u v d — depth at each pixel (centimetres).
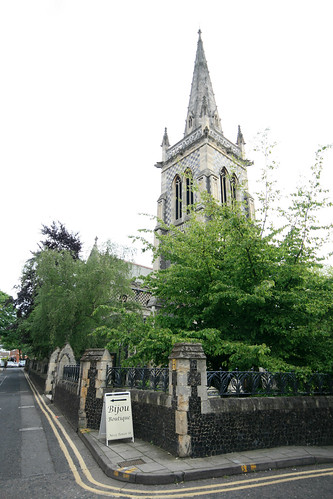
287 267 964
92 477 587
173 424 689
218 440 690
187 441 657
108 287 1984
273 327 923
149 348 933
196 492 512
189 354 713
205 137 2967
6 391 2338
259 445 740
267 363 820
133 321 1044
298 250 1035
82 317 1961
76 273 2017
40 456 718
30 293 2550
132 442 784
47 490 525
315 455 693
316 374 930
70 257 2092
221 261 1084
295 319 962
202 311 1038
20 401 1744
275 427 776
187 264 1105
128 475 563
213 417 700
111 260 2155
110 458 655
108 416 789
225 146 3147
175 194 3153
